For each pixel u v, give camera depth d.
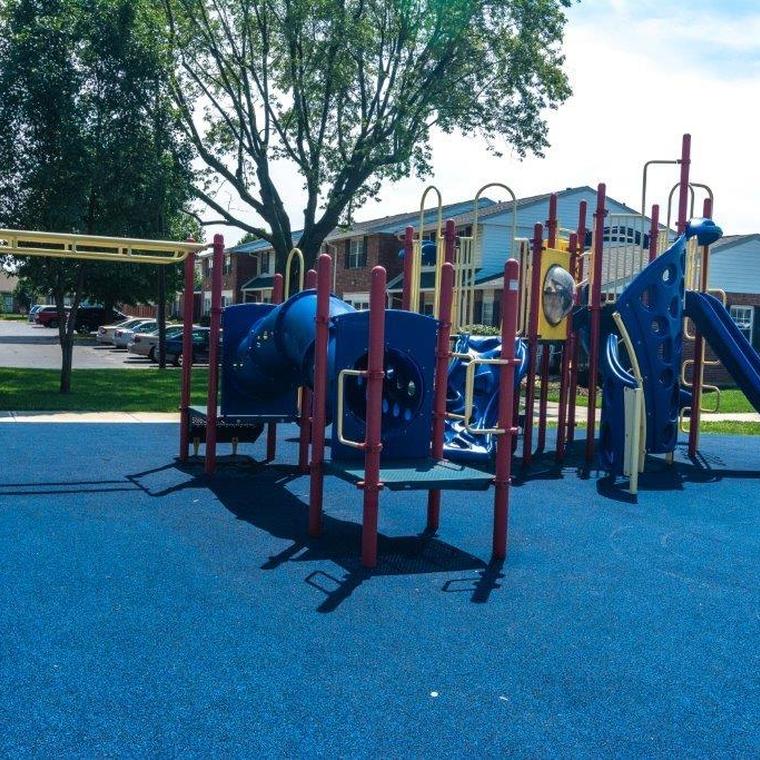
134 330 37.56
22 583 5.86
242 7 27.52
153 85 18.80
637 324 10.89
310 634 5.11
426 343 7.33
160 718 3.99
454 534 7.72
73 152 17.45
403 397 7.54
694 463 12.41
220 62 27.98
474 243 11.62
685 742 3.95
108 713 4.01
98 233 18.86
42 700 4.12
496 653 4.93
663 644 5.18
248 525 7.75
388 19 27.12
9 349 36.50
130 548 6.84
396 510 8.62
